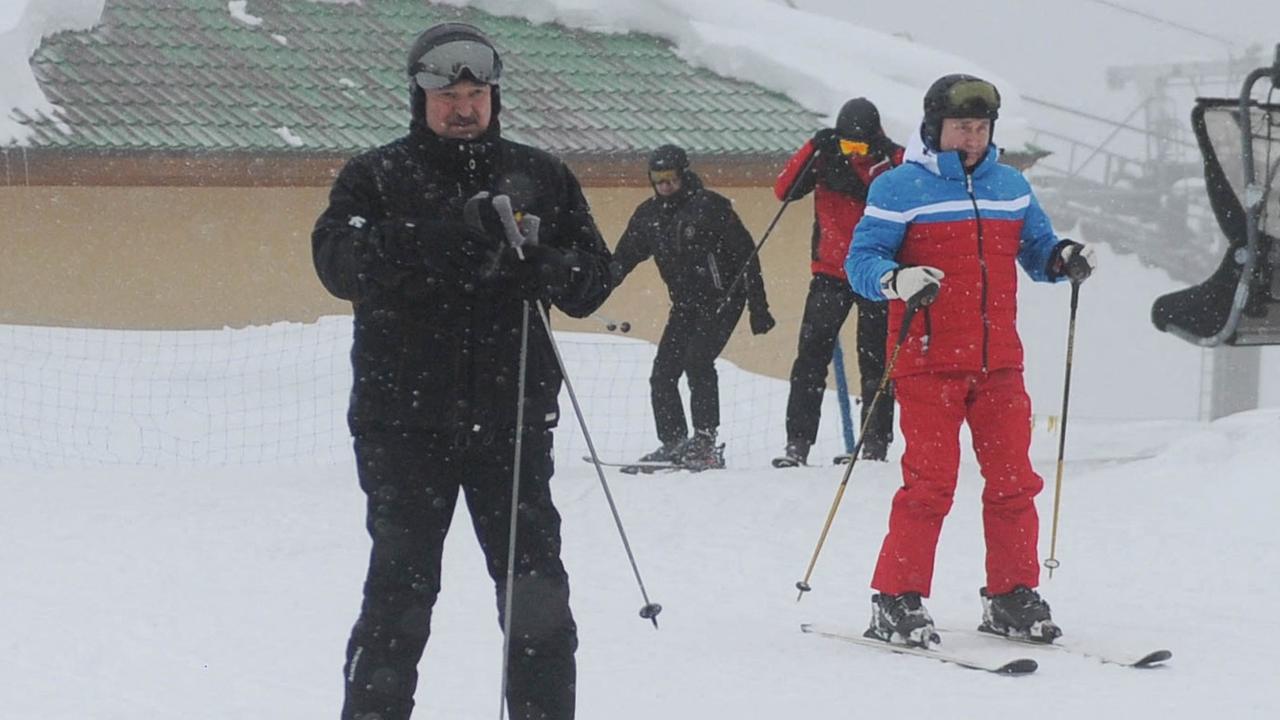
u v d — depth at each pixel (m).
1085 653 11.26
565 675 7.94
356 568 14.70
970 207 11.48
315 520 16.69
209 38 32.44
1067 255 11.76
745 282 20.45
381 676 7.80
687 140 32.84
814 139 19.55
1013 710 9.80
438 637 12.08
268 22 33.69
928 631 11.51
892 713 9.75
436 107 7.94
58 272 29.03
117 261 29.47
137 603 13.09
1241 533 15.98
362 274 7.64
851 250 11.65
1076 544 15.80
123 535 15.75
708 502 17.89
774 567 14.95
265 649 11.61
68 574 14.14
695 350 20.44
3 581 13.83
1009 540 11.80
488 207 7.54
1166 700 10.03
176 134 28.72
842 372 21.59
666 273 20.55
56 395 22.98
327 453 21.72
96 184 28.55
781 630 12.30
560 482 19.20
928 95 11.59
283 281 30.88
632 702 10.03
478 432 7.84
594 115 33.28
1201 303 18.91
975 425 11.81
